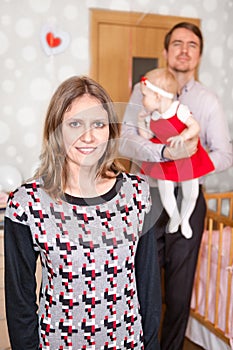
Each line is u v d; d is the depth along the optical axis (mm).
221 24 3189
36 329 1252
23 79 2760
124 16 2926
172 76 2090
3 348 2285
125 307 1258
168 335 2412
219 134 2344
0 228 2238
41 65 2779
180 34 2350
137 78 3064
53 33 2758
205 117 2367
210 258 2504
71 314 1208
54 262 1184
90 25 2848
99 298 1215
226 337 2328
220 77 3266
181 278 2309
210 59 3207
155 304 1355
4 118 2766
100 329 1234
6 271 1218
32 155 2859
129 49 2990
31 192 1188
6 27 2668
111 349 1261
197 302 2590
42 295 1247
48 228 1175
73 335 1224
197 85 2432
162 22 3031
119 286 1235
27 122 2814
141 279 1349
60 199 1182
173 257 2277
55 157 1166
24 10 2684
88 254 1186
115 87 3010
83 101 1139
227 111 3328
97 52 2906
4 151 2799
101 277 1206
